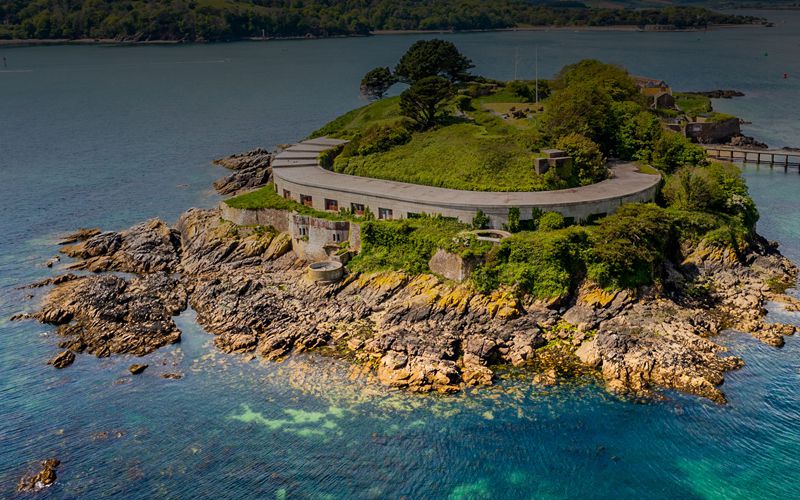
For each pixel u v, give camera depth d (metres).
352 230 134.50
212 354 110.62
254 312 119.56
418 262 124.81
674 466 85.12
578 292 116.88
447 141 160.25
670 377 99.19
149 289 130.88
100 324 118.81
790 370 100.69
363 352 108.19
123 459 88.75
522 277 116.06
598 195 132.25
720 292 122.81
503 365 104.62
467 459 86.88
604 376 100.94
